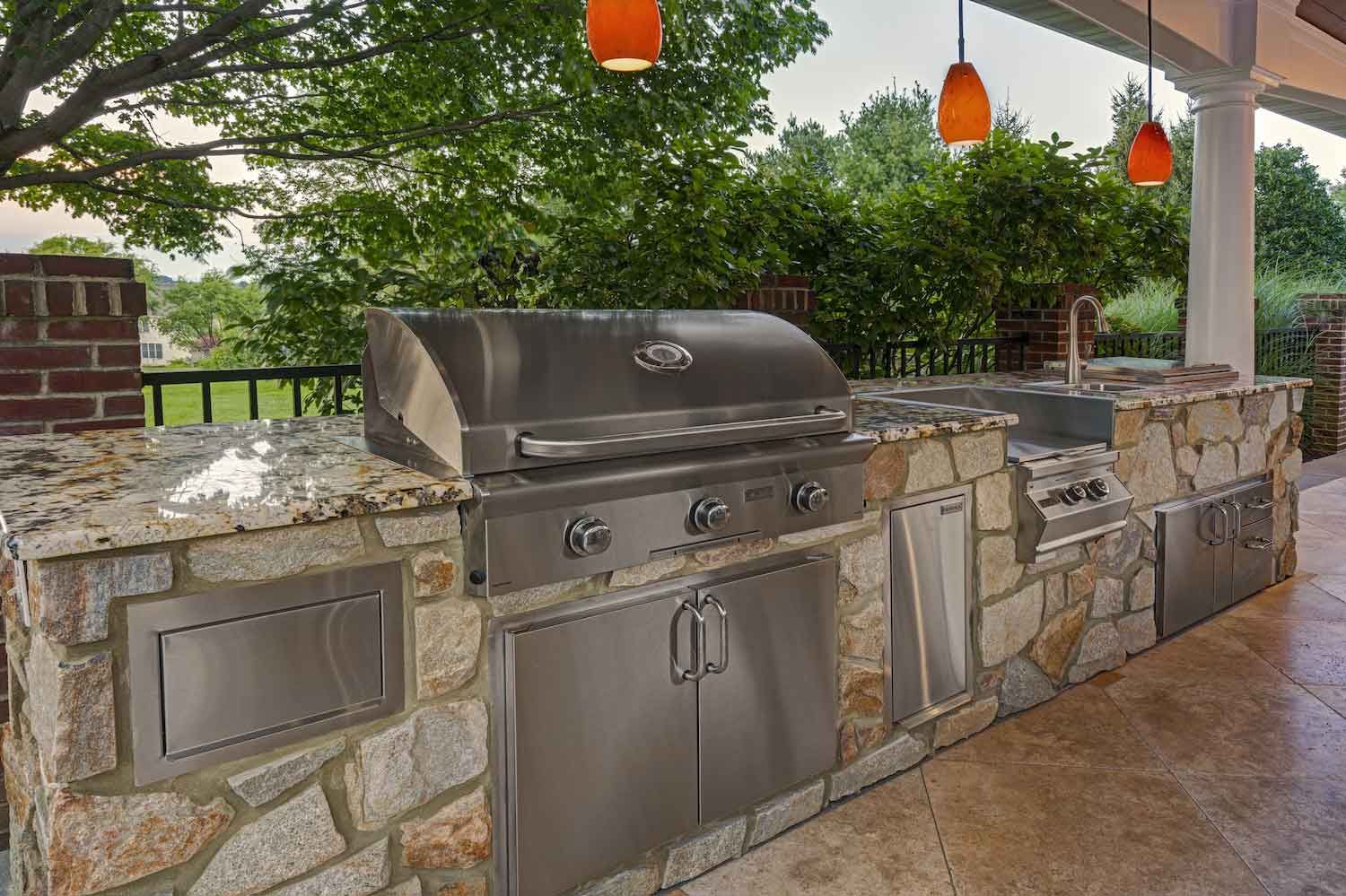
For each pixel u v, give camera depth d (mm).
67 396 2277
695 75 5855
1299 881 2088
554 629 1795
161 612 1352
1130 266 6387
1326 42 5141
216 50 4855
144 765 1357
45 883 1517
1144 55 4535
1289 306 8492
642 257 4551
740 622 2133
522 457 1706
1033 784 2543
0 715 2162
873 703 2514
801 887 2088
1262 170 13023
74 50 4492
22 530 1250
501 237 5434
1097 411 3316
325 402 4723
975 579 2797
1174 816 2369
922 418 2639
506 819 1787
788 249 5105
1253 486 4055
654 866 2051
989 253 5152
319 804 1547
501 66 5551
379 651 1593
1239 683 3211
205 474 1687
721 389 2035
